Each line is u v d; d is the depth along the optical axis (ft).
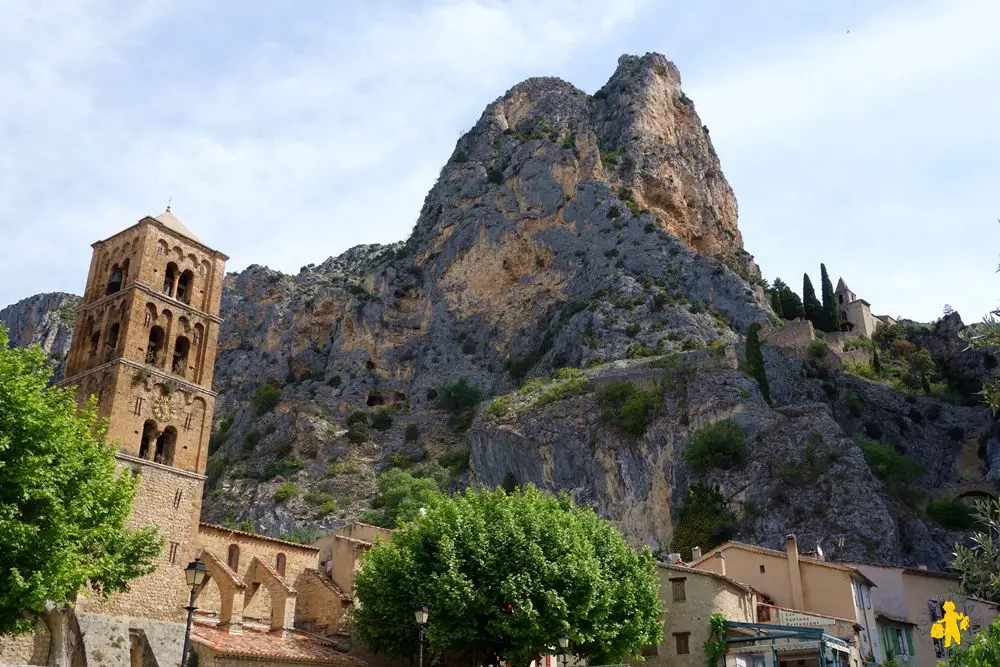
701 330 546.67
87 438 130.41
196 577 110.63
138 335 174.29
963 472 469.16
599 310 576.61
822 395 471.21
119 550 131.64
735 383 424.46
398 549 171.32
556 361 572.51
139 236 185.16
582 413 456.86
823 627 179.11
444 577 158.10
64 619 139.95
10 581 109.60
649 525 399.03
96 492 126.72
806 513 353.92
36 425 118.62
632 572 177.37
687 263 605.31
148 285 179.83
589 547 170.81
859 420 472.44
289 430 590.14
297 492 524.93
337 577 200.03
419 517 181.88
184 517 167.63
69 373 178.40
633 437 427.33
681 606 188.55
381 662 176.04
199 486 173.17
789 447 383.45
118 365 167.94
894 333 626.64
